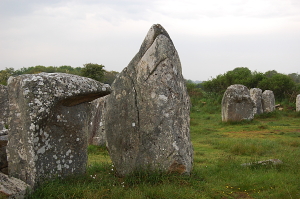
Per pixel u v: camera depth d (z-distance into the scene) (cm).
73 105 527
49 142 491
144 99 593
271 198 500
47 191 453
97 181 538
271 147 1018
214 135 1424
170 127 561
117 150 619
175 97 575
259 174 635
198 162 810
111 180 550
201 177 586
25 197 437
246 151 952
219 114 2472
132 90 613
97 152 962
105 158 852
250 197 511
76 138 534
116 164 618
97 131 1082
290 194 509
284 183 565
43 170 482
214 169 688
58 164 505
